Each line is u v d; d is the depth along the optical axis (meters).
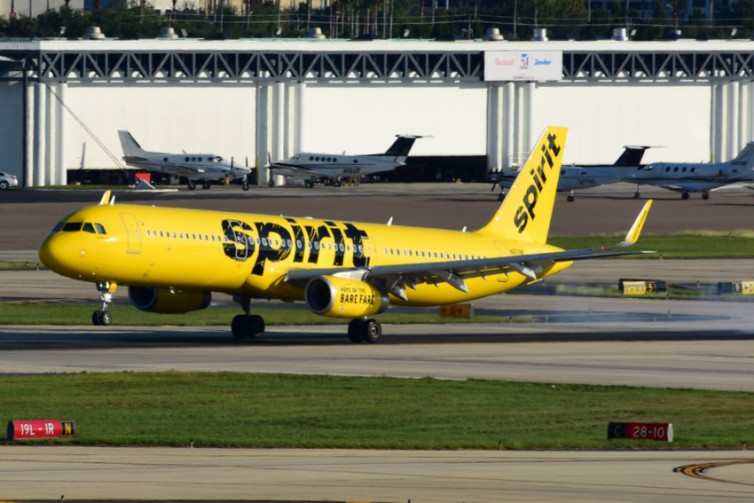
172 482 110.81
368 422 150.50
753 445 138.38
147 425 145.12
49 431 134.50
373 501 103.69
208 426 145.50
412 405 164.00
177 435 137.75
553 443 137.12
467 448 133.88
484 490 108.81
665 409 164.25
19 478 112.00
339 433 142.50
